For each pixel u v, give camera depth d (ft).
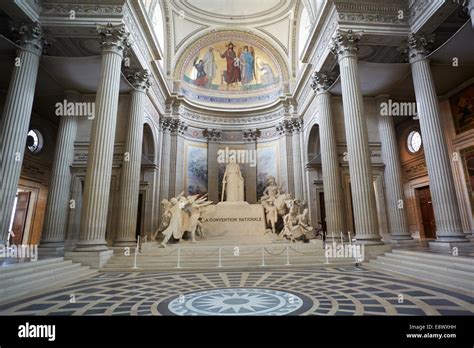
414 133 50.24
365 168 28.73
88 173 27.12
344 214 40.73
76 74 37.14
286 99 60.13
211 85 67.21
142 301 14.87
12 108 27.12
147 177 50.85
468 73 36.47
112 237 37.99
